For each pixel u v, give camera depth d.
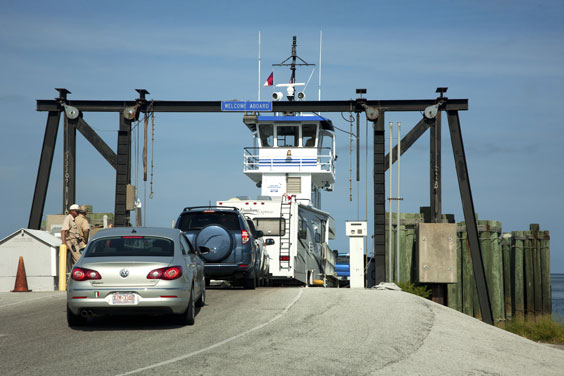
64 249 33.25
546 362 17.59
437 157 40.62
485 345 18.67
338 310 22.41
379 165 41.03
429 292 40.06
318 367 14.05
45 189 41.84
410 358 15.69
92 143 42.16
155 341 16.64
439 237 39.66
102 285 18.16
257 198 43.69
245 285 31.36
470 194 40.31
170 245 19.66
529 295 47.44
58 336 17.50
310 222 47.44
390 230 40.97
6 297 28.77
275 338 17.12
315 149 59.72
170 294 18.25
